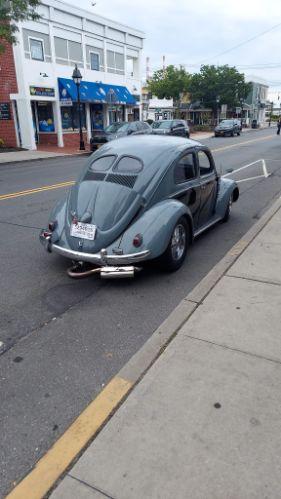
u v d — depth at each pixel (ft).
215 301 13.20
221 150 70.69
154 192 15.64
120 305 13.98
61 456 7.75
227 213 23.59
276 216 22.86
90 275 14.89
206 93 183.11
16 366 10.79
